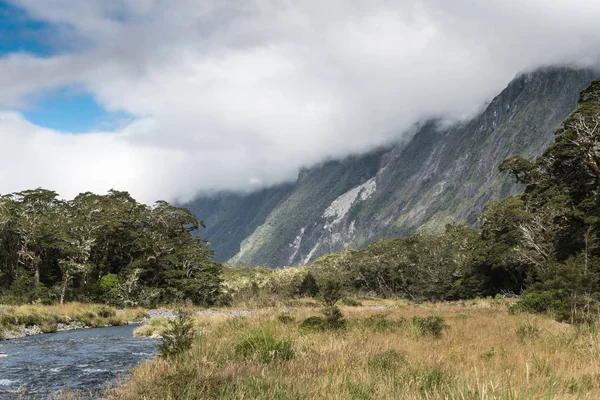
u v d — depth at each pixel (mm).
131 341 23547
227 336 14328
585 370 8117
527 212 64250
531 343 12539
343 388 7012
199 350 11352
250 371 8641
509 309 27859
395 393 6691
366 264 120438
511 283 80750
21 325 29266
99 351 19031
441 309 37594
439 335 15320
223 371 8680
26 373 13352
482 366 8461
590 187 57250
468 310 34156
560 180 61750
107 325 37438
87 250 63062
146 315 45000
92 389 10695
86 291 61062
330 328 15930
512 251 63688
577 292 24062
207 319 25062
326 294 17141
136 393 8320
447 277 98250
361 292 112250
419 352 10820
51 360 16250
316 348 11477
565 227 54281
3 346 21109
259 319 16938
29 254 60969
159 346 11773
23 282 55062
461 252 103625
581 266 25172
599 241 45656
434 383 7176
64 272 59750
